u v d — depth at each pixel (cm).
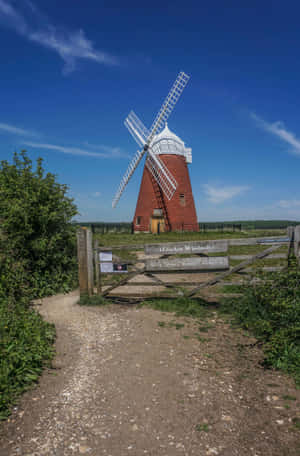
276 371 458
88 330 629
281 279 675
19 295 793
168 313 743
